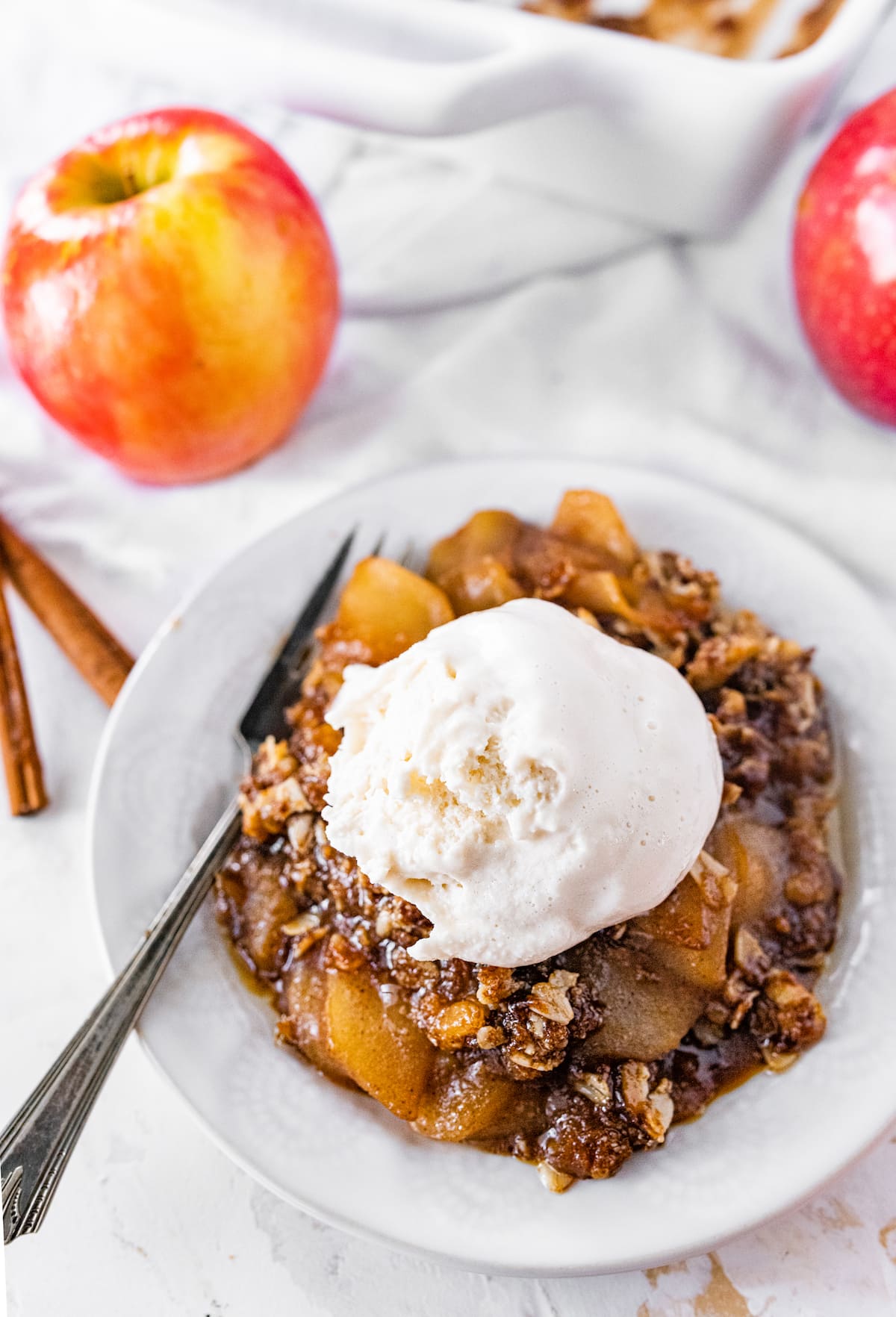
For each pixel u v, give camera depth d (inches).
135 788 15.4
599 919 13.6
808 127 17.0
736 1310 14.2
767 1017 14.2
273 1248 14.6
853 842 15.1
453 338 18.3
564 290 18.2
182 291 15.5
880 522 16.8
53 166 16.2
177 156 16.1
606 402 17.7
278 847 15.0
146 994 14.4
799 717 15.2
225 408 16.4
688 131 16.4
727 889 14.1
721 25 17.3
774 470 17.2
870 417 17.1
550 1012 13.7
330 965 14.4
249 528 17.5
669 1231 13.6
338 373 18.1
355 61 15.6
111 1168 14.9
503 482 16.5
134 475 17.4
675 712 13.9
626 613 15.3
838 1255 14.3
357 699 14.1
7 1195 13.3
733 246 18.1
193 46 16.1
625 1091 13.9
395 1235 13.7
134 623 17.2
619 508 16.3
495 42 16.0
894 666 15.3
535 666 13.5
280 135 18.9
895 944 14.6
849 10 15.9
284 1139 14.1
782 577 15.9
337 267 17.1
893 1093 13.8
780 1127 13.9
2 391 18.1
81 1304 14.5
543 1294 14.4
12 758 16.4
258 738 15.7
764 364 17.7
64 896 16.1
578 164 17.5
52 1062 15.5
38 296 15.7
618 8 17.5
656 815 13.5
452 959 14.1
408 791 13.4
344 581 16.3
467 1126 14.0
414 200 18.6
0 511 17.7
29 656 17.0
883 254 15.5
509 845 13.4
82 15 17.1
